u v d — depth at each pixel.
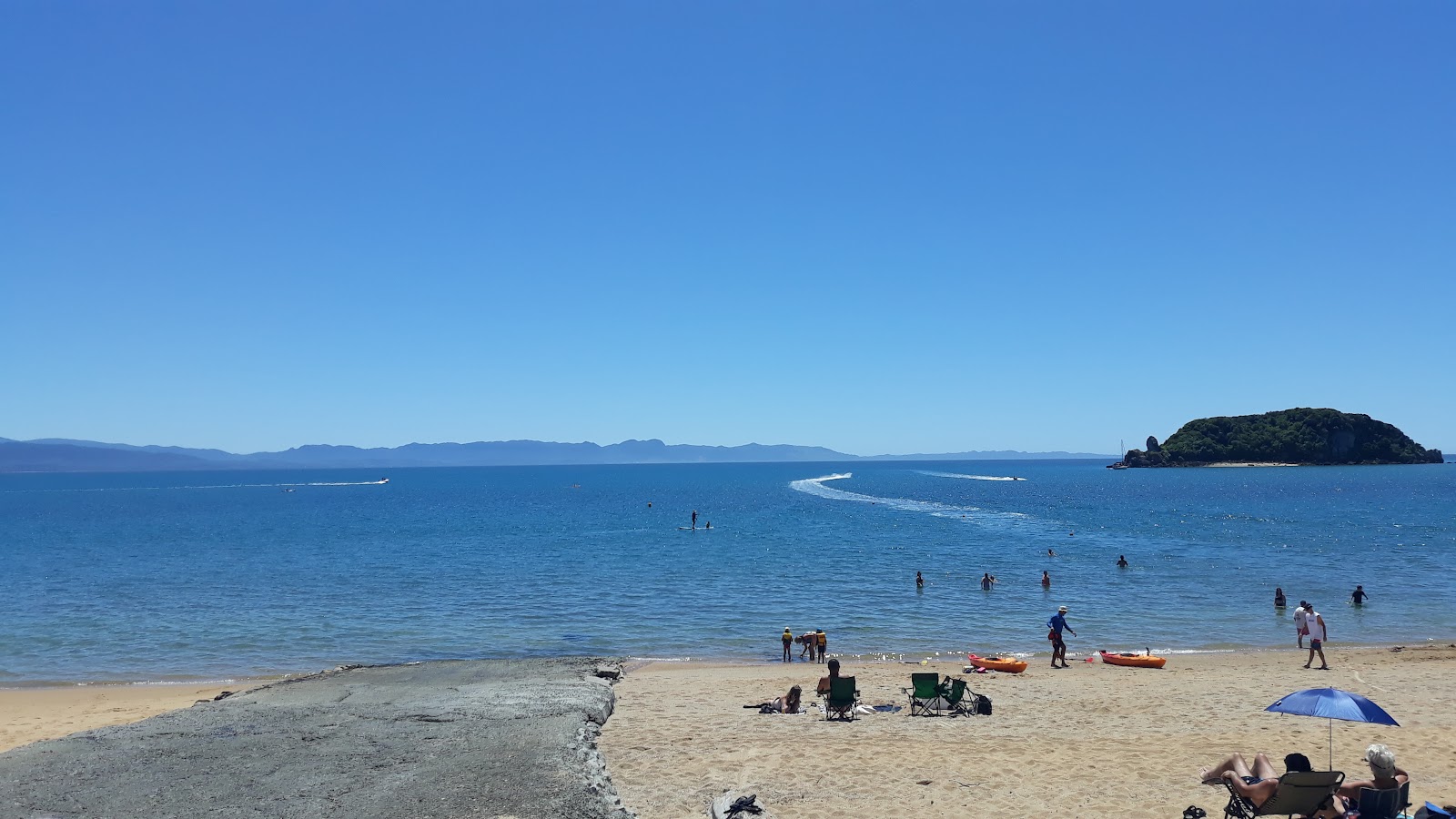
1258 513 93.00
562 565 52.50
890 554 57.22
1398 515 88.00
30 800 11.68
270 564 54.47
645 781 12.70
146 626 34.06
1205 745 14.00
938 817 10.98
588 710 16.69
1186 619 33.91
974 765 13.09
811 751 14.13
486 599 39.91
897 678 22.81
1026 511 102.25
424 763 13.02
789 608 37.06
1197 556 54.47
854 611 36.31
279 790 11.95
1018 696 19.45
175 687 24.66
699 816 11.22
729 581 45.34
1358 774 12.41
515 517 101.94
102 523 99.50
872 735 15.27
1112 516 91.56
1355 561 51.47
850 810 11.30
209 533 82.06
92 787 12.15
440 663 24.52
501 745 13.91
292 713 16.45
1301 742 14.10
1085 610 36.12
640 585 43.91
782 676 23.39
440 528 85.25
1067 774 12.52
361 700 17.86
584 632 32.38
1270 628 32.00
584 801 11.35
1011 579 45.25
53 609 38.41
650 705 18.83
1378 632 31.25
